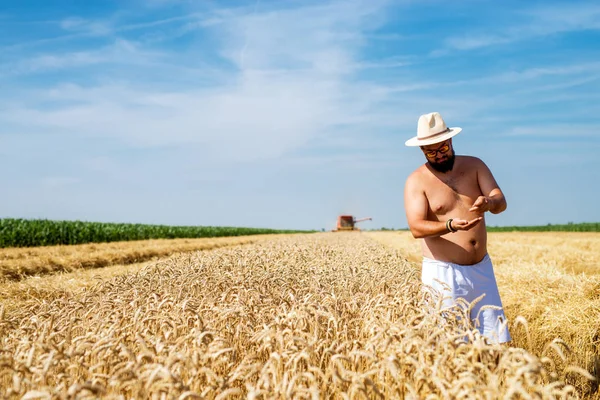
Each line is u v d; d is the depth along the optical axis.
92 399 2.64
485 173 4.56
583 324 6.13
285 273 7.38
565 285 8.04
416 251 19.59
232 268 8.13
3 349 3.92
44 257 15.30
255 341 3.90
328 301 4.40
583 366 5.29
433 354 3.01
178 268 8.21
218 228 54.81
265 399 2.79
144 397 2.76
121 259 17.44
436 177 4.62
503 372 3.18
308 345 3.11
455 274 4.51
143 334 3.87
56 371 3.34
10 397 3.12
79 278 11.04
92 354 3.50
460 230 4.45
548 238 27.33
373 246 17.33
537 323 6.61
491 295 4.53
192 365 3.00
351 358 3.22
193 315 4.29
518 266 10.59
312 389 2.63
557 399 3.89
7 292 8.94
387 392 3.05
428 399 2.63
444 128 4.46
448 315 3.82
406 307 4.02
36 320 4.43
